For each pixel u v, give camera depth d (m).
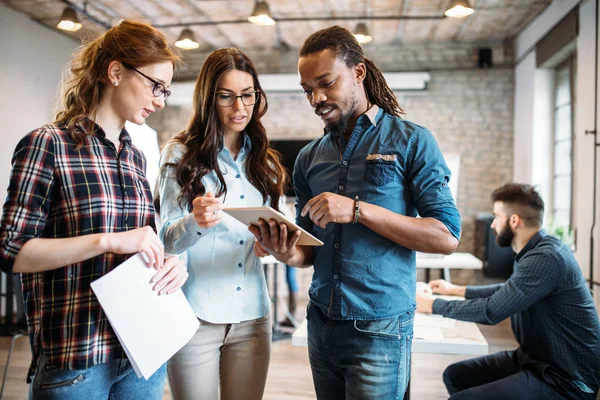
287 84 6.31
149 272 1.23
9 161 5.12
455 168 3.97
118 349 1.25
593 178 3.99
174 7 5.18
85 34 1.38
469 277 6.38
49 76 5.73
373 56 6.61
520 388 1.93
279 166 1.81
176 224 1.53
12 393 3.12
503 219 2.24
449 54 6.48
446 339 1.75
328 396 1.50
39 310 1.20
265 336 1.72
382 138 1.40
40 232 1.15
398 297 1.37
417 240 1.30
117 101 1.26
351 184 1.41
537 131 5.56
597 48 3.92
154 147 2.95
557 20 4.84
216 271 1.63
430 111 6.50
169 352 1.25
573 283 1.96
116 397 1.33
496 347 4.20
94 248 1.12
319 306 1.46
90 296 1.21
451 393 2.38
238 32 6.06
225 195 1.65
